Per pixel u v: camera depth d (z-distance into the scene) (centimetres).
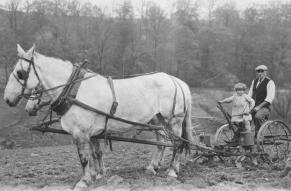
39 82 730
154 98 799
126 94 760
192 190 707
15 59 3080
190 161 924
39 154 1207
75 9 3931
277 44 4784
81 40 3612
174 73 4150
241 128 905
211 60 4575
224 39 4769
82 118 712
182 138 827
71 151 1292
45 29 3450
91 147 780
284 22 5356
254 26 5047
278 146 980
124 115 758
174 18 4862
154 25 4350
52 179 790
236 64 4778
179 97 830
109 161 1024
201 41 4619
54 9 3803
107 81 760
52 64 737
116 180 751
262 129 889
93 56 3559
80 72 739
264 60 4741
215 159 996
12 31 3275
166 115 820
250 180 770
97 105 725
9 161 1048
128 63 3834
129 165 959
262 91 973
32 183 757
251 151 891
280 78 4606
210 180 768
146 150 1282
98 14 4031
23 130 2117
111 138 764
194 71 4328
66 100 713
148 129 831
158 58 4056
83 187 714
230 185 738
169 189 712
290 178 770
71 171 877
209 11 5606
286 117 3756
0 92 2652
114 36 3884
